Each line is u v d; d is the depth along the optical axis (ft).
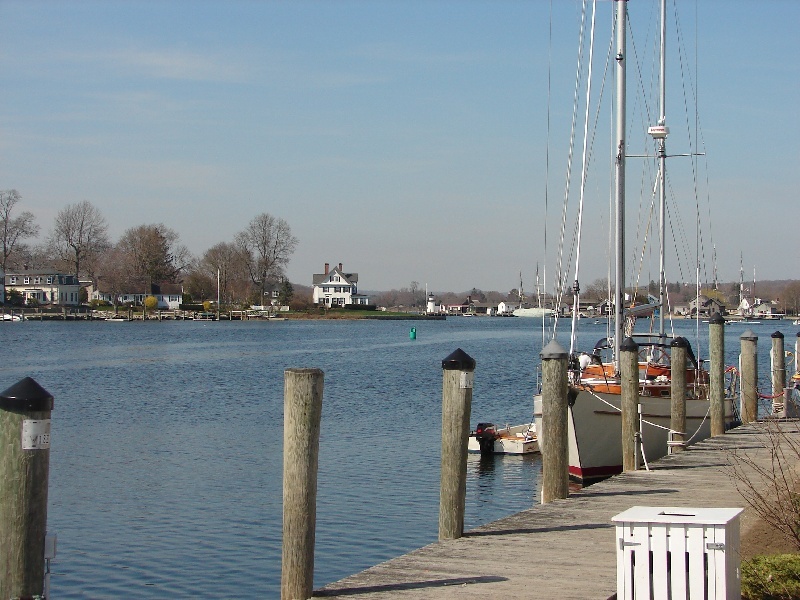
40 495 21.61
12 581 21.30
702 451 61.26
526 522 40.27
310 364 224.33
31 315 494.59
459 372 37.50
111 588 47.52
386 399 142.20
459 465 37.60
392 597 29.45
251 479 75.15
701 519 25.52
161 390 155.02
